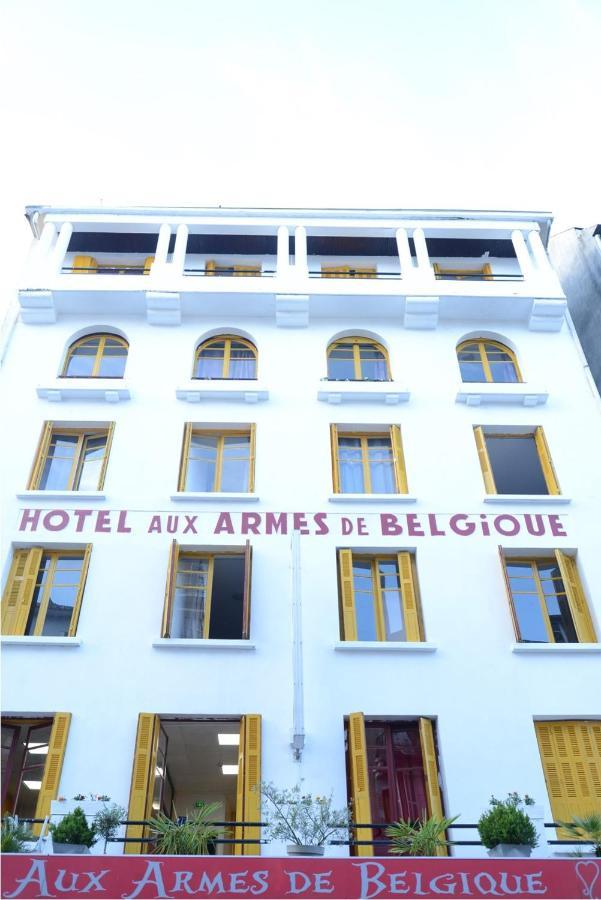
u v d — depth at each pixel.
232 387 16.98
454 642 13.58
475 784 12.12
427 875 9.64
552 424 16.92
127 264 20.55
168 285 18.56
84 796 11.52
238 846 11.48
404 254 19.56
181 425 16.50
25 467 15.62
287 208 20.19
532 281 19.17
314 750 12.35
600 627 13.81
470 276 20.09
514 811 10.66
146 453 15.91
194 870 9.58
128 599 13.83
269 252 20.72
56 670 12.92
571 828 10.87
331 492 15.48
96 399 16.89
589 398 17.42
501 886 9.58
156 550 14.46
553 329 18.78
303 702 12.69
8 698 12.60
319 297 18.48
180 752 14.47
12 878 9.45
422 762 12.48
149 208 19.98
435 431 16.64
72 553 14.73
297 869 9.64
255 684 12.94
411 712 12.77
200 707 12.66
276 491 15.43
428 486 15.67
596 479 15.95
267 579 14.20
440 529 15.02
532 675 13.22
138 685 12.84
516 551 14.84
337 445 16.41
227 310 18.64
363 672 13.15
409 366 17.91
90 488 15.95
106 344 18.36
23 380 17.09
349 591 14.12
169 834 10.63
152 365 17.58
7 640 13.08
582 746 12.69
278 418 16.73
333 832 10.99
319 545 14.70
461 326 18.88
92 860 9.60
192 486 16.08
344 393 17.05
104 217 19.92
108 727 12.41
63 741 12.13
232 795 16.86
